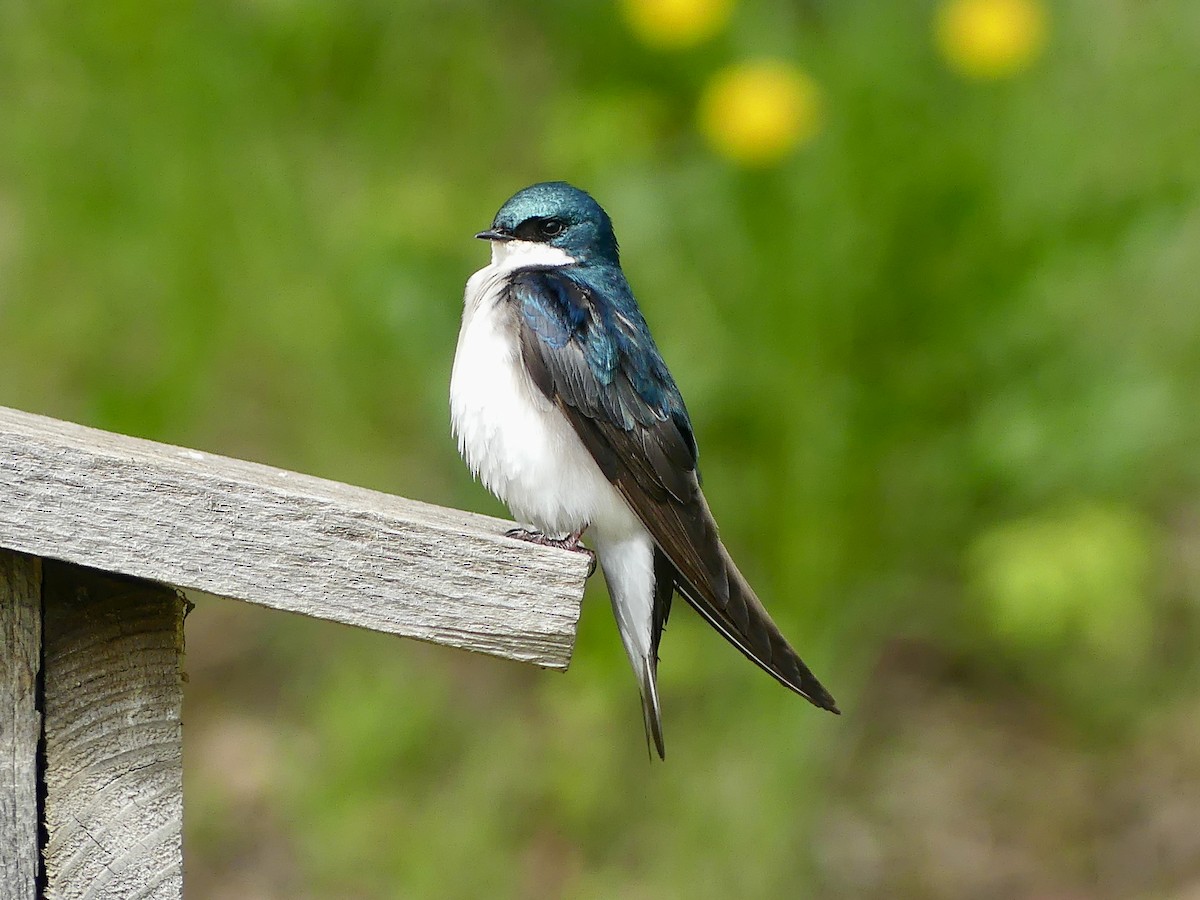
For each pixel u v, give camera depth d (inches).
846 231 431.2
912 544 448.5
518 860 392.5
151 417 456.1
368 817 400.2
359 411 454.6
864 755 443.2
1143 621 448.8
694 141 478.3
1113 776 438.3
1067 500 440.5
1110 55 457.4
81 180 471.5
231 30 476.7
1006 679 465.7
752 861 382.6
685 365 435.2
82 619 197.5
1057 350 445.1
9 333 470.3
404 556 195.0
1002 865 414.3
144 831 200.4
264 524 192.4
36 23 473.1
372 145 485.1
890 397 437.7
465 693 427.8
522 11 522.6
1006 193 439.2
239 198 463.8
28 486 187.2
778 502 429.1
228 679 449.1
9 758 195.6
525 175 486.3
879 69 447.5
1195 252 443.2
